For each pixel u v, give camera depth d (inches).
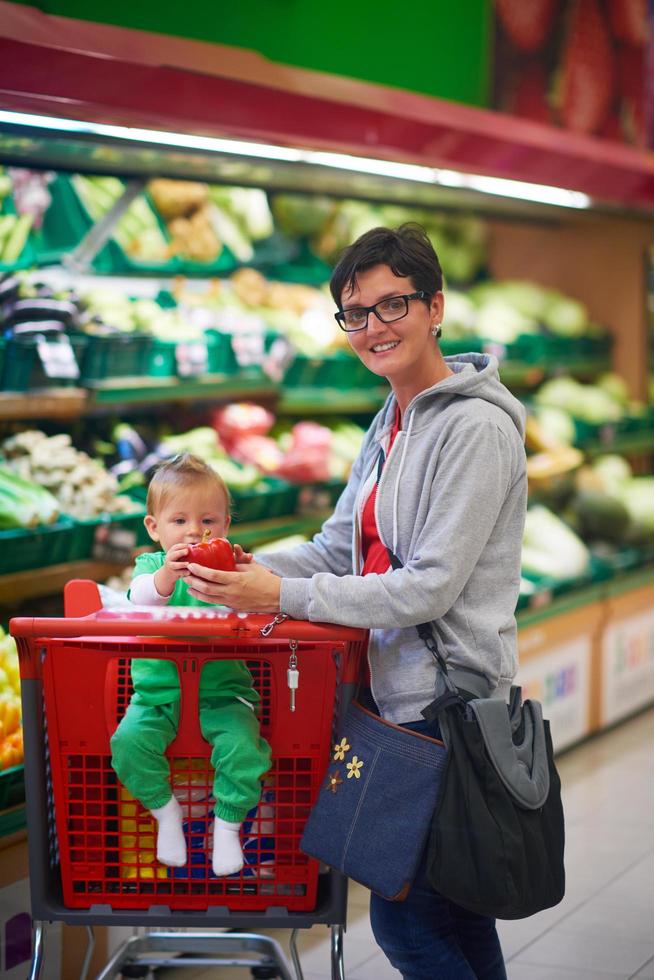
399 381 91.3
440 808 83.0
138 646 83.9
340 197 199.9
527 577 198.7
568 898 145.3
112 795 89.4
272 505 171.0
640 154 214.8
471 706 85.3
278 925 86.5
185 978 125.0
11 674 123.5
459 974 88.3
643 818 171.3
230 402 182.1
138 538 144.9
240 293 189.9
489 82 180.9
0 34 107.2
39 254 157.0
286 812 89.7
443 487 86.1
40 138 129.0
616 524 235.5
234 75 129.0
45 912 86.2
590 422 231.6
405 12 164.1
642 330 248.2
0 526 131.6
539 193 189.8
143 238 175.6
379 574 85.4
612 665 214.8
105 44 116.3
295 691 85.8
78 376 147.4
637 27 223.1
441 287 90.5
